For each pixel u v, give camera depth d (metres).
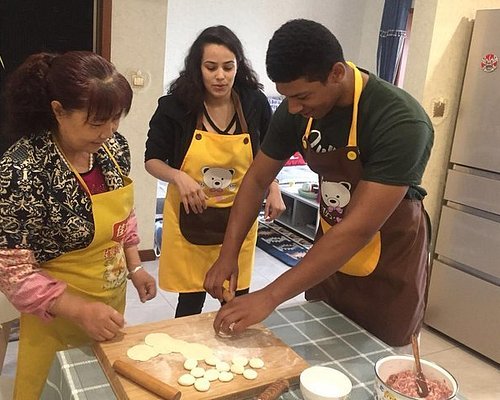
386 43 4.74
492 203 2.66
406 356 1.09
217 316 1.21
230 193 2.16
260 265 3.80
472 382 2.59
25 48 2.98
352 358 1.20
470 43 2.72
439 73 2.73
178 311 2.31
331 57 1.11
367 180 1.20
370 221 1.18
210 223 2.16
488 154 2.67
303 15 5.02
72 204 1.23
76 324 1.30
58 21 3.03
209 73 1.97
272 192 2.21
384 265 1.42
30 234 1.19
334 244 1.17
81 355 1.13
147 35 3.27
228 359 1.14
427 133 1.21
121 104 1.12
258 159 1.50
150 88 3.37
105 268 1.35
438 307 2.98
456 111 2.85
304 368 1.12
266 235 4.40
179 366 1.09
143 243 3.65
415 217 1.42
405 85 2.80
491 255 2.69
